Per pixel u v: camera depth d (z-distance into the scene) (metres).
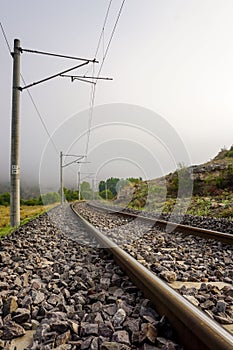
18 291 3.18
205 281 3.53
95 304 2.68
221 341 1.57
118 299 2.80
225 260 4.59
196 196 17.64
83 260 4.71
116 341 2.02
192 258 4.77
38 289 3.12
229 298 2.82
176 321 2.12
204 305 2.64
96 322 2.30
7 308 2.55
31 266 4.25
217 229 8.09
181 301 2.16
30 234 7.62
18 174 9.65
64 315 2.44
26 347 2.04
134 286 3.19
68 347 1.93
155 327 2.16
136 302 2.80
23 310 2.52
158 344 2.02
